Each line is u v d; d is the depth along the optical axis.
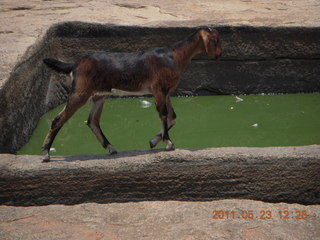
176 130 14.87
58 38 16.70
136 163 8.83
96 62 8.90
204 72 17.33
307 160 8.80
